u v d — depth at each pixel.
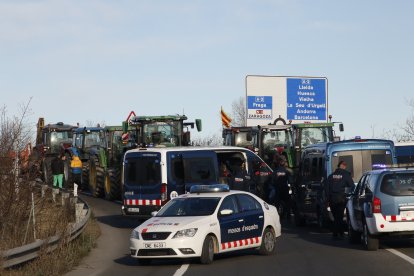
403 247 21.20
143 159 27.91
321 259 18.97
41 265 17.42
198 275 16.72
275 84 49.38
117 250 22.81
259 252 20.64
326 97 49.94
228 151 29.11
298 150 38.88
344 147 25.27
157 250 18.47
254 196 20.98
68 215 27.14
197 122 36.62
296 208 29.41
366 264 17.62
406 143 39.84
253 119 49.06
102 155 42.03
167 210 19.95
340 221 23.78
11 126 23.86
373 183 19.98
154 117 36.53
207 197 19.91
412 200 19.42
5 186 22.53
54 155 48.12
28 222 21.92
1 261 15.52
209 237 18.77
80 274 17.77
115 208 37.09
